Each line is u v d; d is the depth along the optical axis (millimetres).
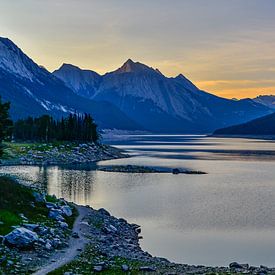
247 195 102125
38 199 70688
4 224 53406
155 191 109688
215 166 179750
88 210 78375
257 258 55000
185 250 58281
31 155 194500
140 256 52344
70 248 51625
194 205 89125
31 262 43844
